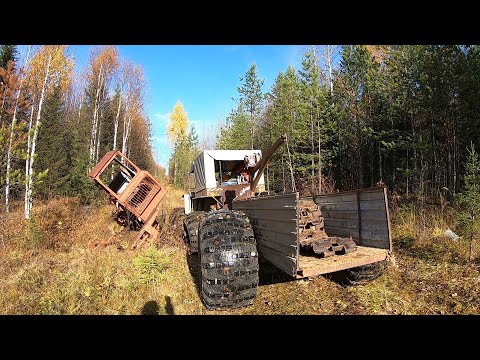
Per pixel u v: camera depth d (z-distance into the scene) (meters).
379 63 16.08
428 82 10.23
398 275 4.97
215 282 3.38
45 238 7.29
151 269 4.71
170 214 12.95
